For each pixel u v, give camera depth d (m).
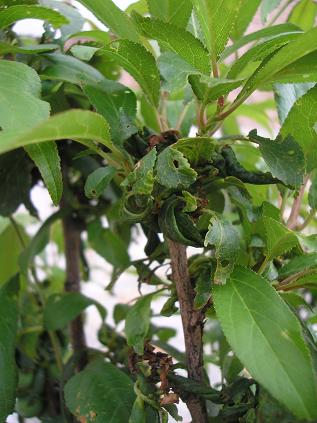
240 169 0.33
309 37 0.28
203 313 0.33
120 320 0.48
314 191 0.38
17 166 0.43
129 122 0.35
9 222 0.61
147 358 0.35
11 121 0.27
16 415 0.59
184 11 0.35
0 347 0.37
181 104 0.48
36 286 0.55
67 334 0.53
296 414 0.25
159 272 0.55
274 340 0.27
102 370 0.39
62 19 0.33
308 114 0.34
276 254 0.33
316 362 0.31
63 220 0.51
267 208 0.35
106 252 0.49
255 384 0.34
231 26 0.31
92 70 0.38
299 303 0.36
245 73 0.41
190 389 0.34
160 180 0.29
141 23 0.31
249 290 0.30
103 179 0.33
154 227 0.34
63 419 0.47
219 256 0.29
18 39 0.41
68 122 0.26
